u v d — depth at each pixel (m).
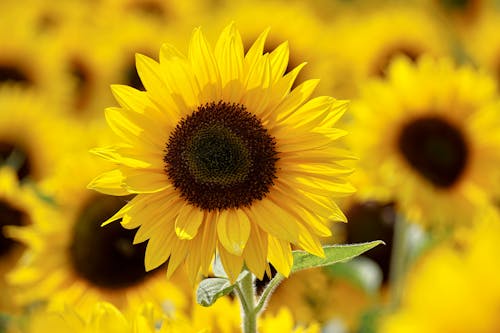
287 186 0.94
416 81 1.47
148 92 0.93
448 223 1.40
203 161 0.94
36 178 1.67
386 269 1.54
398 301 1.34
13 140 1.68
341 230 1.50
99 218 1.31
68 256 1.30
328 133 0.93
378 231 1.55
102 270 1.29
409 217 1.39
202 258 0.91
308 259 0.92
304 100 0.94
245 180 0.94
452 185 1.44
